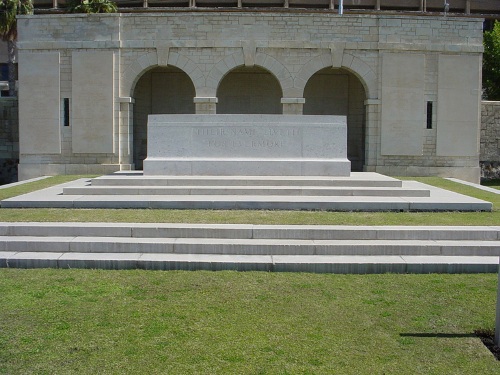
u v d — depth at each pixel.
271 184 13.91
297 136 15.01
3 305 7.31
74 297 7.62
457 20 24.23
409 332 6.58
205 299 7.58
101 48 24.09
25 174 24.69
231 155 14.98
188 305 7.37
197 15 24.00
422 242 9.64
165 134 15.00
